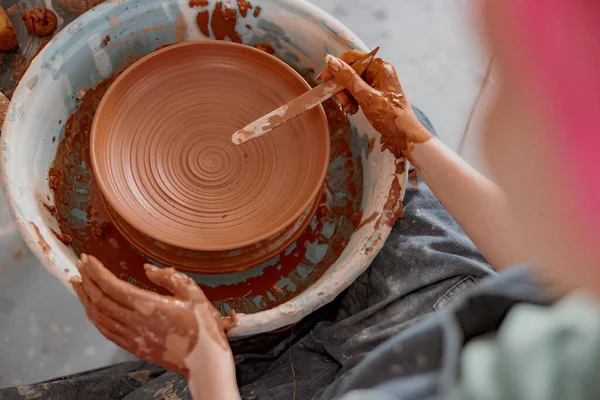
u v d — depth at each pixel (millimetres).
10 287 1609
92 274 1031
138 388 1315
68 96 1433
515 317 475
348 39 1430
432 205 1461
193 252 1321
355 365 1199
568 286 412
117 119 1328
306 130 1376
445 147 1237
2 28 1641
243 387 1310
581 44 307
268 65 1399
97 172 1243
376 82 1328
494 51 347
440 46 2105
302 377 1306
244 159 1385
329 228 1516
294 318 1188
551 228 349
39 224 1234
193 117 1395
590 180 310
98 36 1408
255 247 1339
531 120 333
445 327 538
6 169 1236
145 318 1023
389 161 1368
